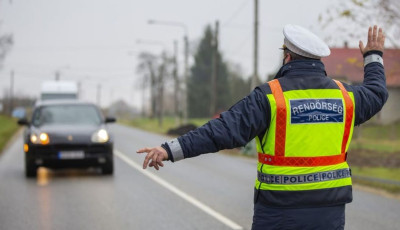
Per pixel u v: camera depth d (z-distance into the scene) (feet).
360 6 65.41
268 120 14.99
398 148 115.55
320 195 14.93
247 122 14.78
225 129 14.69
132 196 45.78
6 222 35.50
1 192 47.78
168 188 50.65
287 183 14.92
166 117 427.33
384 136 159.53
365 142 136.67
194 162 78.38
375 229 34.73
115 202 42.88
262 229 15.21
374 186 57.06
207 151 14.85
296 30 15.69
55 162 55.62
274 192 14.99
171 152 14.76
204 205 41.68
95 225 34.63
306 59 15.56
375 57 16.69
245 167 72.33
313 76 15.46
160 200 43.93
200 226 34.30
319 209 14.97
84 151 56.13
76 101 63.82
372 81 16.35
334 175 15.11
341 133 15.34
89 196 45.70
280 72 15.93
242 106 14.99
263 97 15.03
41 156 55.42
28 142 55.93
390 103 193.88
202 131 14.78
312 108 15.07
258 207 15.39
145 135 158.40
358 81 154.30
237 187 52.01
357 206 43.91
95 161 56.70
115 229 33.53
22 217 37.09
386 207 43.39
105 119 61.46
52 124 59.41
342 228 15.29
